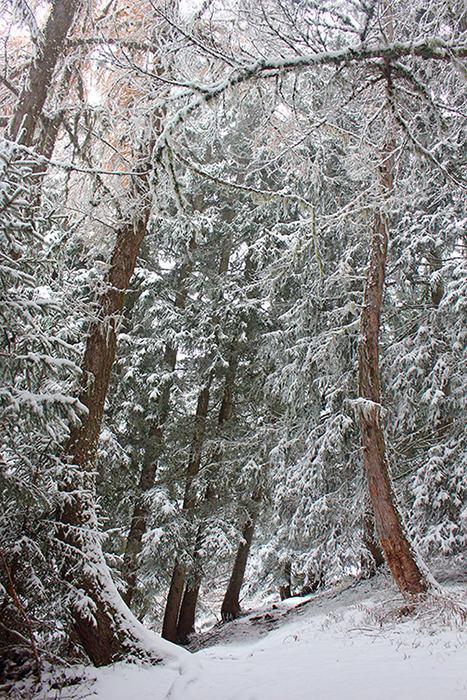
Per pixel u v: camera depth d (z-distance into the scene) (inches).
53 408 176.7
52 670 179.2
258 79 192.9
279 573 552.4
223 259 567.5
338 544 397.4
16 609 184.7
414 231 406.0
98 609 205.0
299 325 430.0
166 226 470.3
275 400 500.7
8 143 161.9
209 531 445.1
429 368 387.2
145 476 463.2
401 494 378.6
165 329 493.0
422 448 393.1
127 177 271.7
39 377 175.5
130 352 463.2
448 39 185.9
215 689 167.9
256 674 188.7
